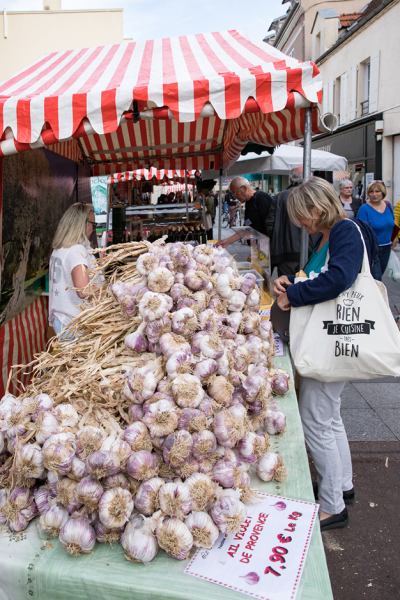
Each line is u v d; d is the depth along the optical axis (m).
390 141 14.07
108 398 1.34
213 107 2.44
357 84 15.97
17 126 2.40
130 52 3.42
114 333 1.67
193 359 1.33
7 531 1.20
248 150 6.15
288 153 7.37
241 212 17.38
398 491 2.87
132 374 1.28
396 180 13.93
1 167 2.71
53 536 1.16
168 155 5.90
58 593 1.05
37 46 8.23
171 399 1.22
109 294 1.83
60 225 2.91
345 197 6.73
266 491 1.34
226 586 0.98
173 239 6.52
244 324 1.91
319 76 2.51
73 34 8.20
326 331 1.94
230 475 1.19
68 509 1.11
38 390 1.48
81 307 2.13
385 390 4.27
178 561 1.07
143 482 1.11
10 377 1.55
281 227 4.16
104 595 1.02
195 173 7.77
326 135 19.12
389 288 7.58
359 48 15.53
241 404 1.41
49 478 1.19
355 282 1.91
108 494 1.07
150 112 2.45
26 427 1.25
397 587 2.15
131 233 6.65
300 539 1.12
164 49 3.36
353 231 1.93
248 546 1.11
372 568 2.27
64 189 4.49
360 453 3.26
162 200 8.01
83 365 1.52
